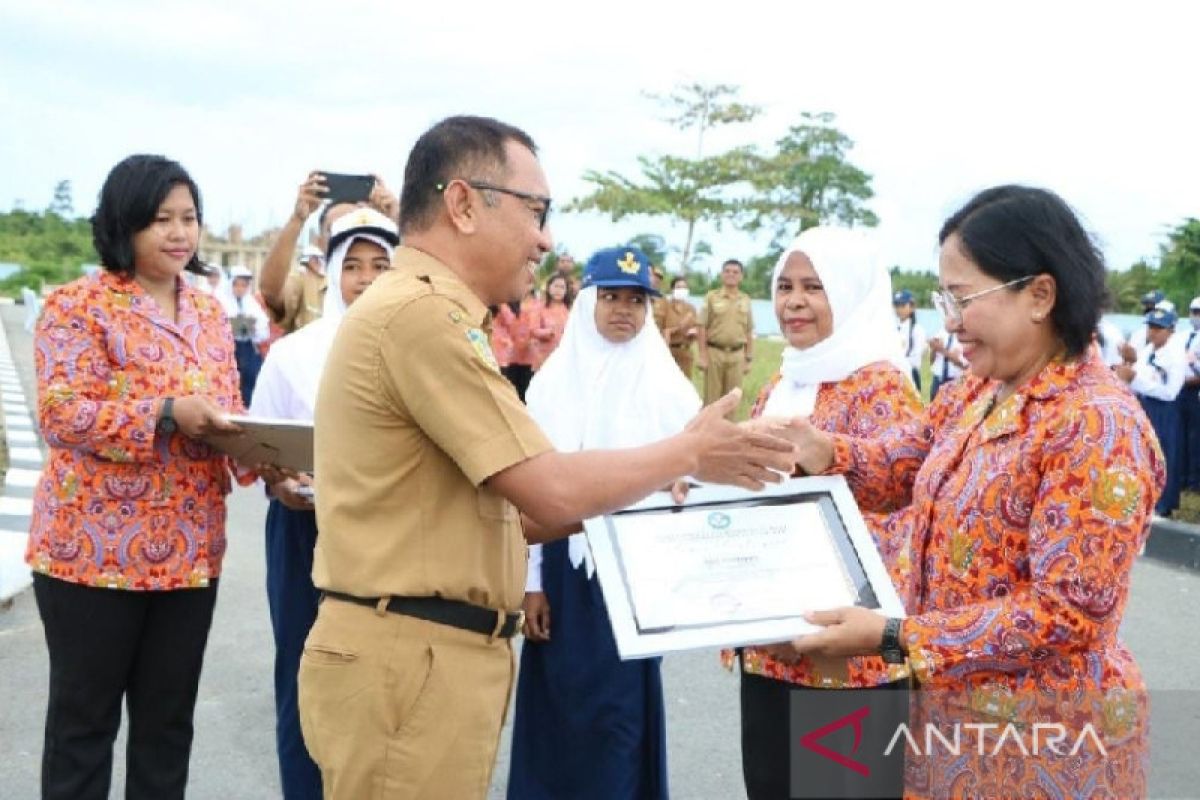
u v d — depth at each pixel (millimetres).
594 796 3820
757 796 3109
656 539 2461
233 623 6305
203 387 3484
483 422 2236
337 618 2357
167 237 3404
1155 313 10359
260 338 13141
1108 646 2193
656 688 3855
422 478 2314
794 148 46219
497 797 4434
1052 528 2064
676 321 15398
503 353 12992
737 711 5281
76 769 3414
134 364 3363
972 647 2102
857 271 3160
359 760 2334
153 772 3568
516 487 2254
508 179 2389
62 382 3273
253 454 3412
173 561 3410
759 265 40969
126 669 3465
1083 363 2162
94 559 3340
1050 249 2125
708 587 2391
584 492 2262
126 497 3346
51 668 3447
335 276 4023
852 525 2498
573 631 3797
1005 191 2221
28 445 11891
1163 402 10125
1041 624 2053
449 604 2334
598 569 2402
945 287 2244
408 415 2283
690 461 2359
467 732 2346
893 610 2350
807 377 3193
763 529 2486
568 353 4172
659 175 35625
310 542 3816
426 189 2396
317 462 2428
